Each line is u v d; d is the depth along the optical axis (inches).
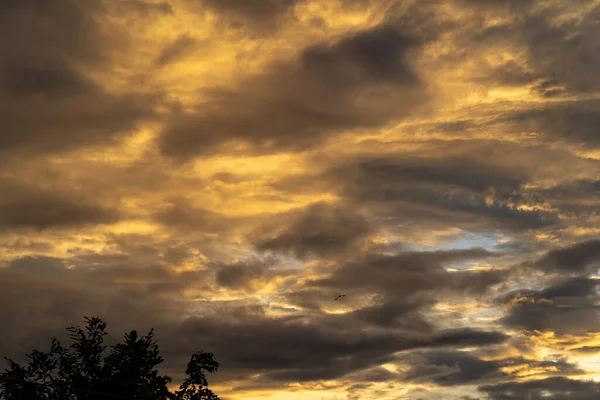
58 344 1210.0
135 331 1230.3
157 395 878.4
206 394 1193.4
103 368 1198.9
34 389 1139.3
